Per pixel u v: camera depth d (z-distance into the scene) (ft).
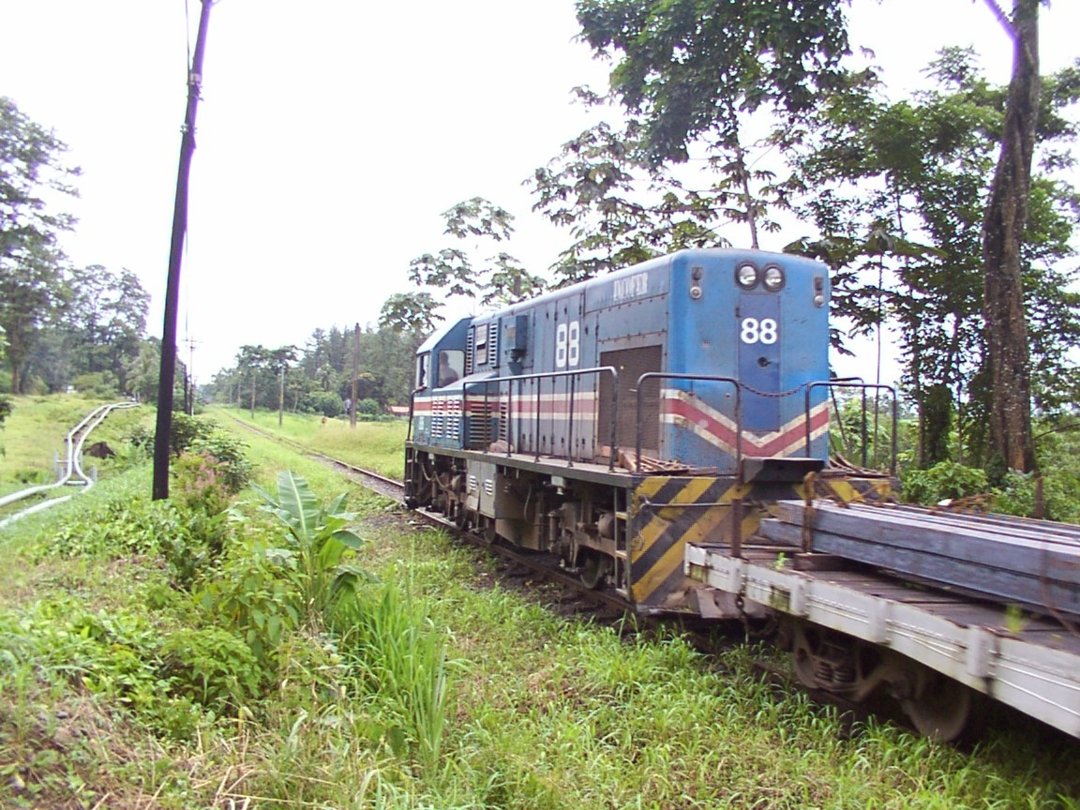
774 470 21.61
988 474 36.86
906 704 15.84
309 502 20.72
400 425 150.41
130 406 177.47
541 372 33.17
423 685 15.16
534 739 15.11
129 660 14.43
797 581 16.16
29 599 18.76
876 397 27.45
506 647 21.36
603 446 27.61
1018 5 36.83
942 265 46.24
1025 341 37.22
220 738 13.21
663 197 57.88
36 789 10.14
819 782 13.82
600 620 24.44
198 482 34.53
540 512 31.48
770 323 24.72
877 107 46.73
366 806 11.71
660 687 17.67
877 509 18.19
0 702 11.25
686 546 20.61
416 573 30.22
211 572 21.29
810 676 17.94
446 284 93.91
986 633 11.96
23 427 113.29
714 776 14.08
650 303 25.61
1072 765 13.89
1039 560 12.00
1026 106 36.78
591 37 50.37
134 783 11.28
